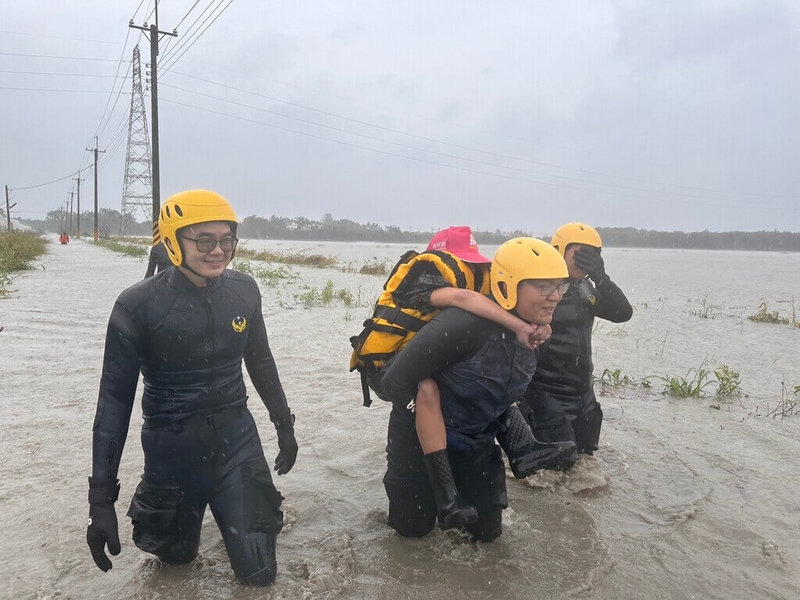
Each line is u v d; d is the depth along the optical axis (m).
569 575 3.36
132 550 3.52
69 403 6.08
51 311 11.87
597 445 4.78
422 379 3.20
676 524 3.96
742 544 3.74
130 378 2.95
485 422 3.37
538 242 3.14
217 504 3.11
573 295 4.36
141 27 27.33
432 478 3.23
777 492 4.47
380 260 36.22
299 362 7.95
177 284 3.00
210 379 3.08
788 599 3.21
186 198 2.90
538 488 4.39
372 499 4.23
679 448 5.30
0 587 3.15
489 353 3.19
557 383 4.40
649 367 8.37
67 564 3.36
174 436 3.04
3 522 3.80
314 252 53.69
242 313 3.16
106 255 35.72
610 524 3.95
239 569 3.08
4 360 7.80
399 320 3.39
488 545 3.63
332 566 3.33
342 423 5.67
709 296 19.27
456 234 3.53
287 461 3.44
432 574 3.33
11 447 4.95
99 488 2.82
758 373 8.14
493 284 3.16
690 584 3.32
